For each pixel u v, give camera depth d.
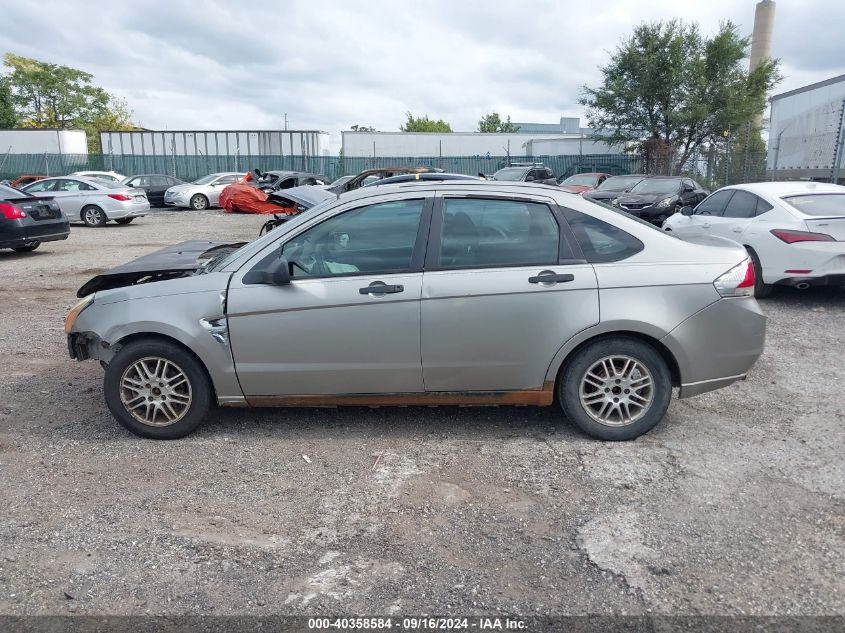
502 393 4.57
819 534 3.47
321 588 3.13
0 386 5.96
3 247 13.55
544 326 4.42
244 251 4.69
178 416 4.73
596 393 4.55
